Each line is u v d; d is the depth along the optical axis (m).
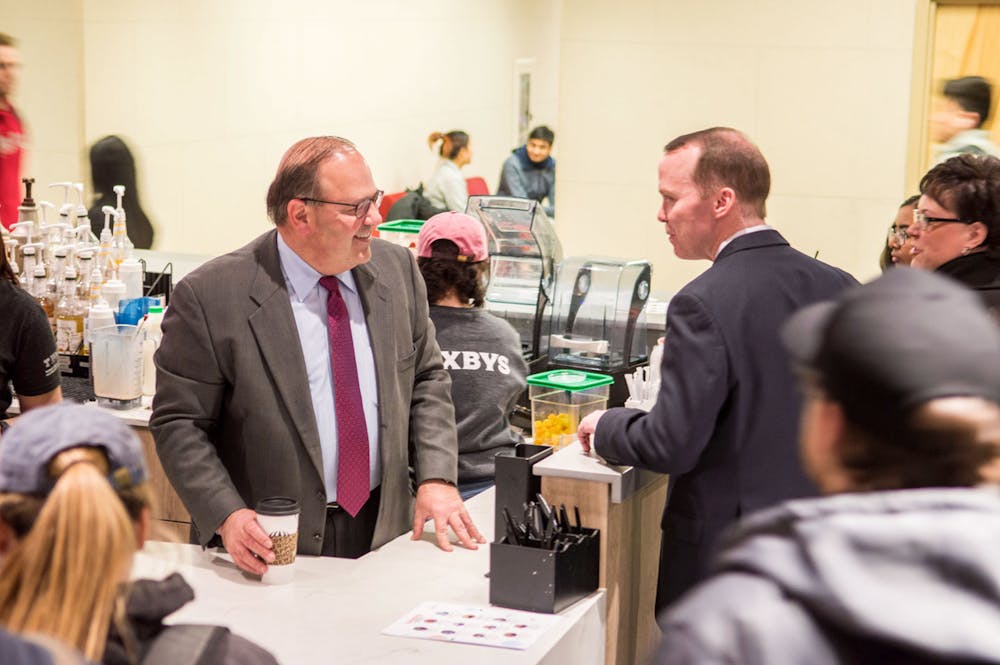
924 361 1.01
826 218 7.24
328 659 1.99
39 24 4.67
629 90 7.55
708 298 2.28
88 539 1.18
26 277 3.57
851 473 1.05
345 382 2.55
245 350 2.48
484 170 7.91
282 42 5.92
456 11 7.41
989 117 6.89
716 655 0.95
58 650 0.96
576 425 2.73
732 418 2.29
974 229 2.87
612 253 7.77
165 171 5.30
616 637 2.50
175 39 5.29
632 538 2.65
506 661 2.00
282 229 2.51
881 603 0.92
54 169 4.82
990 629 0.90
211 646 1.30
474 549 2.57
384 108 6.79
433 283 3.09
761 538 1.01
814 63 7.13
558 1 8.27
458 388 3.04
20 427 1.26
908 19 6.91
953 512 0.96
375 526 2.59
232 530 2.36
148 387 3.35
